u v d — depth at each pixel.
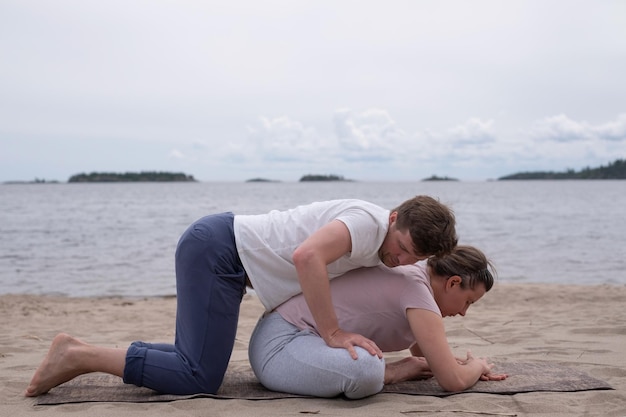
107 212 38.88
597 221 28.56
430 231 2.86
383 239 3.03
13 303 8.05
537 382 3.36
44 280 11.46
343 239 2.96
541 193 92.25
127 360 3.06
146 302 8.45
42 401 3.03
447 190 120.50
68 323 6.41
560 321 5.91
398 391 3.25
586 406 2.95
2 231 23.27
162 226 25.88
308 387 3.10
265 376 3.24
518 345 4.72
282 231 3.16
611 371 3.71
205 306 3.10
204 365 3.11
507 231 23.02
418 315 3.14
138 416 2.79
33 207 46.75
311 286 2.95
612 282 11.16
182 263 3.14
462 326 5.76
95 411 2.87
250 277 3.17
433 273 3.32
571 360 4.06
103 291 10.16
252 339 3.37
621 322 5.62
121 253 15.91
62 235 21.42
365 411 2.87
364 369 2.97
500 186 168.12
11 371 3.85
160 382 3.07
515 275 12.15
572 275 12.11
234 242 3.16
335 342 3.05
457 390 3.19
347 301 3.22
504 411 2.88
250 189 141.00
